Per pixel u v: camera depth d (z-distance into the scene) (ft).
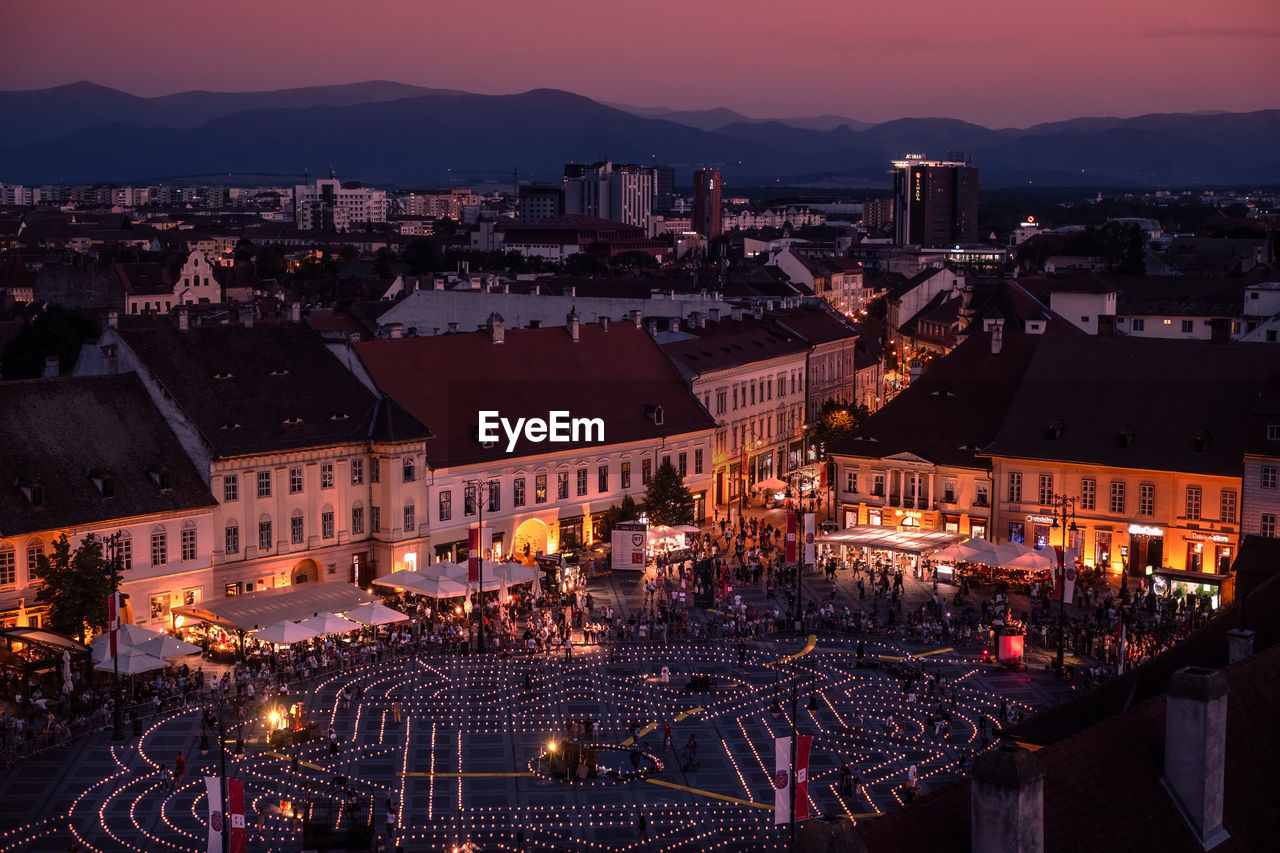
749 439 569.23
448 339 451.94
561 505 453.99
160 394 377.30
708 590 394.11
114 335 386.32
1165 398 430.61
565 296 631.97
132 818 247.70
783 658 349.00
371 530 407.64
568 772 269.85
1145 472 418.72
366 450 403.75
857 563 433.48
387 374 424.46
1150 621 372.58
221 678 317.63
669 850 238.48
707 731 297.74
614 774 272.31
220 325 406.00
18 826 243.60
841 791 262.47
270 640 318.65
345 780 263.49
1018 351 476.95
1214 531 408.67
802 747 204.54
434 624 367.25
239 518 377.09
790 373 608.60
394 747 286.25
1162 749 123.44
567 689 324.60
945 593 409.49
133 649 299.99
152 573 357.82
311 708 309.01
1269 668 139.23
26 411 353.51
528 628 364.17
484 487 428.97
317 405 401.70
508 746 288.10
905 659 346.74
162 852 234.17
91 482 351.46
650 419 484.33
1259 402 396.98
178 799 256.73
